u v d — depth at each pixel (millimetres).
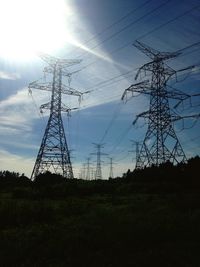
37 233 21422
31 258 15336
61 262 14203
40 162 59312
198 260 13484
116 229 18750
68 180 64062
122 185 62719
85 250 15703
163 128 51906
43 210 30016
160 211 26547
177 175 61156
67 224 24500
